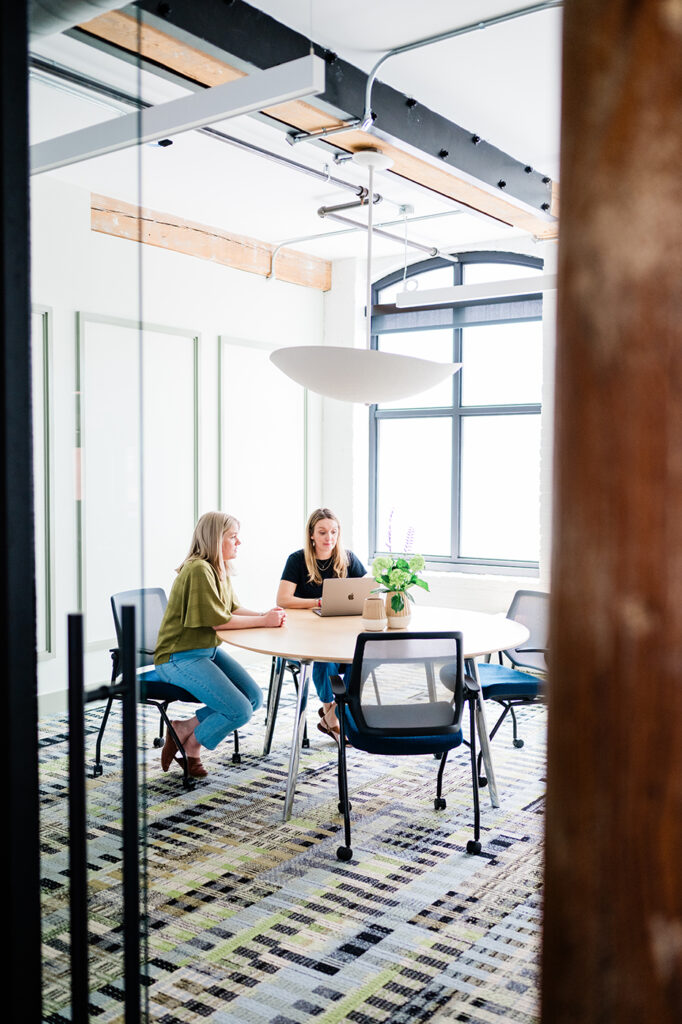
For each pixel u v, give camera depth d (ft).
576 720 1.72
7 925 3.96
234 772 13.43
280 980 7.76
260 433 21.58
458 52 11.23
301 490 23.08
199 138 14.11
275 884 9.65
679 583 1.60
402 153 12.14
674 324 1.58
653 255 1.60
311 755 14.33
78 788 4.29
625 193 1.62
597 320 1.65
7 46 3.81
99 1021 4.92
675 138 1.58
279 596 14.75
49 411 5.12
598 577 1.68
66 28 4.88
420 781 13.12
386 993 7.55
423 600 21.71
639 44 1.61
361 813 11.77
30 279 3.97
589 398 1.67
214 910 9.05
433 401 23.09
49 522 4.97
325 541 14.73
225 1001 7.43
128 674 4.73
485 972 7.88
